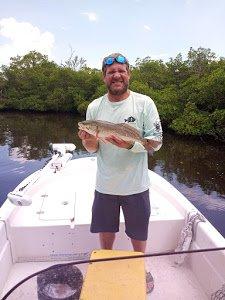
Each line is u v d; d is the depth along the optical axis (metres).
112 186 2.31
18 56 42.91
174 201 3.07
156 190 3.46
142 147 2.14
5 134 22.70
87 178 3.77
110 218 2.40
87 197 3.22
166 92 23.92
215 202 9.17
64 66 41.25
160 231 2.77
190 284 2.04
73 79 35.97
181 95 22.16
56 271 1.54
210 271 2.08
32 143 19.17
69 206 2.99
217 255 2.03
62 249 2.71
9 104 38.38
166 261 2.08
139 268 1.66
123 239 2.75
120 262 1.68
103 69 2.25
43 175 3.59
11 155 15.58
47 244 2.69
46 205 3.01
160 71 29.67
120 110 2.26
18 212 2.86
